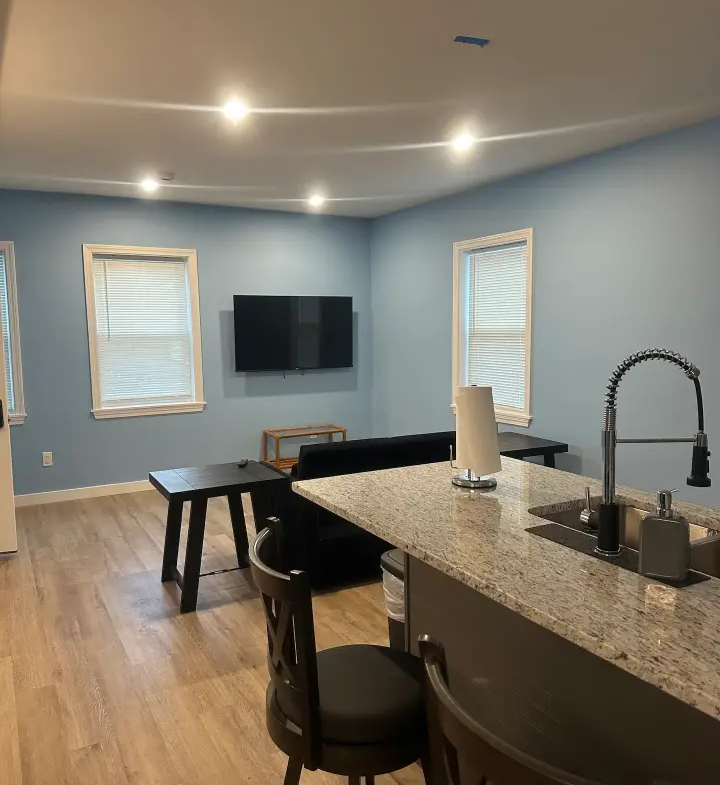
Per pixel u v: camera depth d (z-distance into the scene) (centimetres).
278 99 312
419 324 599
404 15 230
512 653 150
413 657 158
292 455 634
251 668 266
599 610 120
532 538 161
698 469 152
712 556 163
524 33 247
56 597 336
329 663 155
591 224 419
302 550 334
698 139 351
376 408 674
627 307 398
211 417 593
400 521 176
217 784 198
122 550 408
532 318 471
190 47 253
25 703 241
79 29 236
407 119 342
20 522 469
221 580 358
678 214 364
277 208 595
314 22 234
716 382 349
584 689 131
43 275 510
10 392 509
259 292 605
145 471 565
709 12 232
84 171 441
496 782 76
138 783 198
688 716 112
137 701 242
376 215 639
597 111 333
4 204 492
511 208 482
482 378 539
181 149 391
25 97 303
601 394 422
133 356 559
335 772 132
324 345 636
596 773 130
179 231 562
